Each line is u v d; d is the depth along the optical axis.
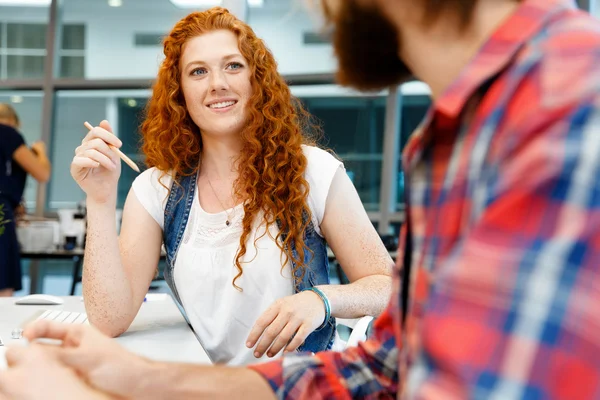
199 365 0.77
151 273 1.54
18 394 0.59
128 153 5.99
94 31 6.06
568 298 0.33
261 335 1.35
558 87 0.38
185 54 1.55
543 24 0.43
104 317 1.38
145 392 0.73
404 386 0.54
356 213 1.50
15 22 6.07
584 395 0.33
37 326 0.78
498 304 0.35
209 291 1.45
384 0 0.47
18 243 4.05
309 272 1.47
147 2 6.01
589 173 0.34
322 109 5.76
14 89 6.07
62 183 6.07
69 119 6.11
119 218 4.55
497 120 0.41
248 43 1.54
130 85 5.99
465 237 0.39
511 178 0.37
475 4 0.45
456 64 0.47
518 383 0.34
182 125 1.58
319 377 0.77
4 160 4.03
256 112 1.50
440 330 0.37
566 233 0.34
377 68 0.52
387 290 1.40
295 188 1.46
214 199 1.53
